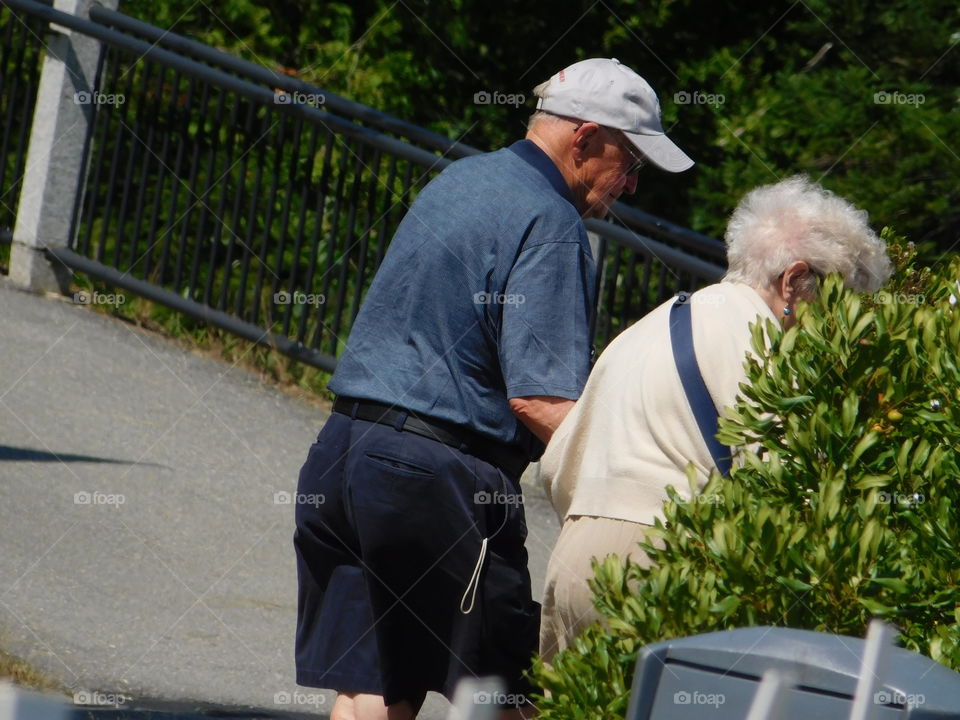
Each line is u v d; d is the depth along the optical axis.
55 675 13.38
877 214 34.16
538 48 41.94
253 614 16.19
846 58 37.91
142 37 27.34
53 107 27.36
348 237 25.69
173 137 28.22
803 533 7.59
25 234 27.44
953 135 34.66
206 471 20.45
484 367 11.18
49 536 16.97
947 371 8.58
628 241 23.34
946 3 36.72
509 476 11.46
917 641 7.77
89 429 21.08
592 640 7.69
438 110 40.81
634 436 10.12
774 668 5.87
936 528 8.08
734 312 10.18
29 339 24.42
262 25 37.53
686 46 42.41
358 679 11.51
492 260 11.06
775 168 37.41
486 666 11.35
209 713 13.32
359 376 11.38
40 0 29.31
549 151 11.61
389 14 38.84
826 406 8.27
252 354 26.39
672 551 7.94
